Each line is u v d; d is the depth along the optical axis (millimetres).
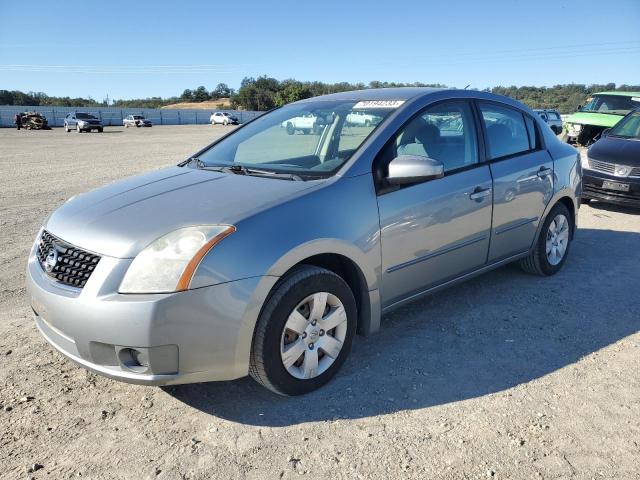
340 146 3346
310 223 2811
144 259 2502
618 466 2367
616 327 3770
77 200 3270
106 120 62625
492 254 4066
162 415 2781
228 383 3094
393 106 3568
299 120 3830
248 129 4234
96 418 2754
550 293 4398
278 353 2742
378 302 3242
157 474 2342
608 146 7816
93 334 2480
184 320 2457
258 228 2652
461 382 3070
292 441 2559
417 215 3336
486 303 4203
